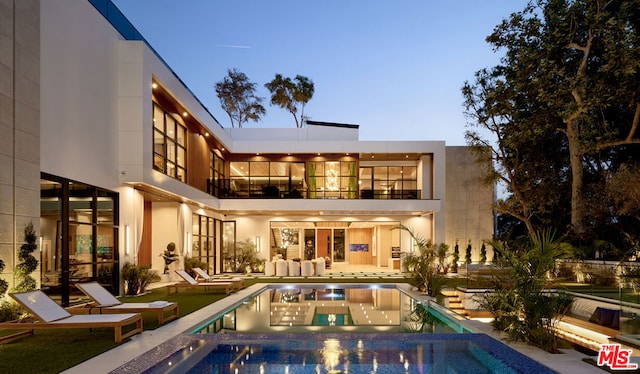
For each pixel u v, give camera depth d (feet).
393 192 69.67
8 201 21.90
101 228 32.35
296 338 17.63
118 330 17.54
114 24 34.96
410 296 35.45
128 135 34.99
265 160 66.39
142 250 47.06
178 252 46.98
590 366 14.10
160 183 38.24
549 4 51.13
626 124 52.60
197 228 53.98
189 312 25.32
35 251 23.79
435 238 63.05
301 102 113.91
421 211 60.34
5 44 21.91
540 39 52.47
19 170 22.71
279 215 65.16
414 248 62.85
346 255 81.97
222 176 65.87
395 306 30.35
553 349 16.20
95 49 31.45
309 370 14.33
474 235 70.95
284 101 113.09
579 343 24.07
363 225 77.56
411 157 68.08
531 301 17.19
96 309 21.29
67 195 27.73
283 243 73.26
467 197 71.56
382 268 71.41
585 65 48.49
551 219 64.23
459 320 22.48
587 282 26.63
